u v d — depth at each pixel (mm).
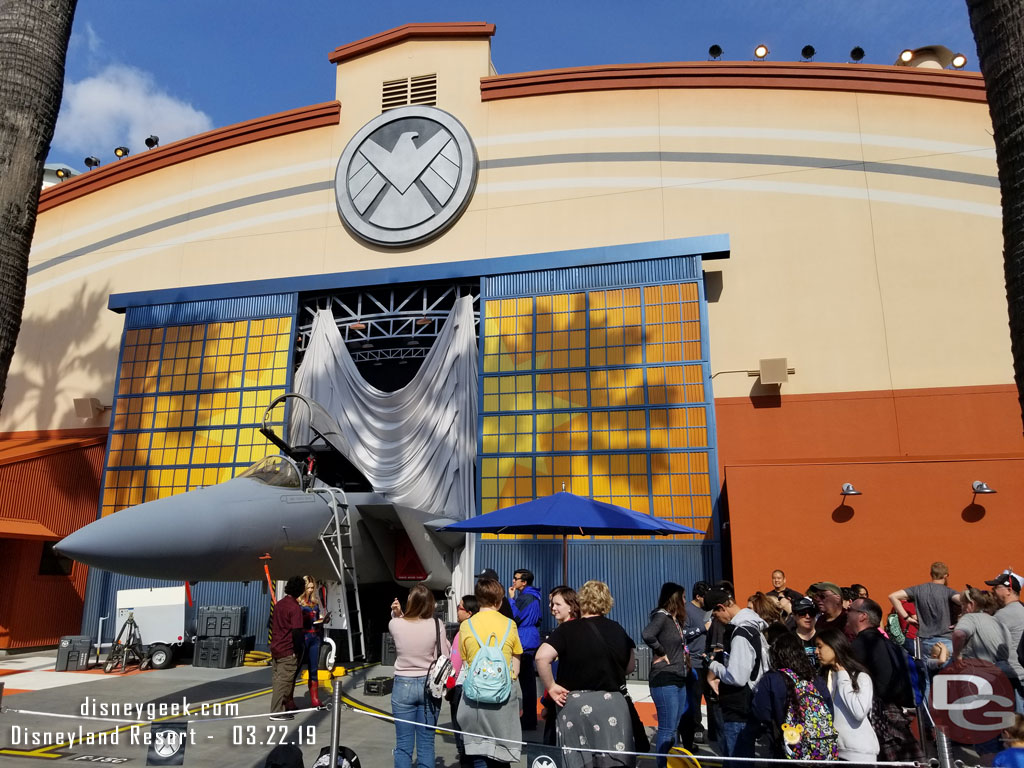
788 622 8086
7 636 16312
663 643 6676
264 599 16672
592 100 19625
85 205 23953
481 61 20859
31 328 23484
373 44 21734
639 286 16797
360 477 12391
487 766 5320
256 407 18594
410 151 20062
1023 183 5172
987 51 5500
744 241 17906
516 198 19344
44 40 6773
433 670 5824
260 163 21938
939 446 15711
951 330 16328
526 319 17438
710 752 7664
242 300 19656
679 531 9172
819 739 4930
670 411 15883
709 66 19109
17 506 17656
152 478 18766
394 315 18859
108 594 17812
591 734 4809
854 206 17562
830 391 16578
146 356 19938
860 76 18250
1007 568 12016
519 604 8305
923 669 7285
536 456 16500
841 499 13070
